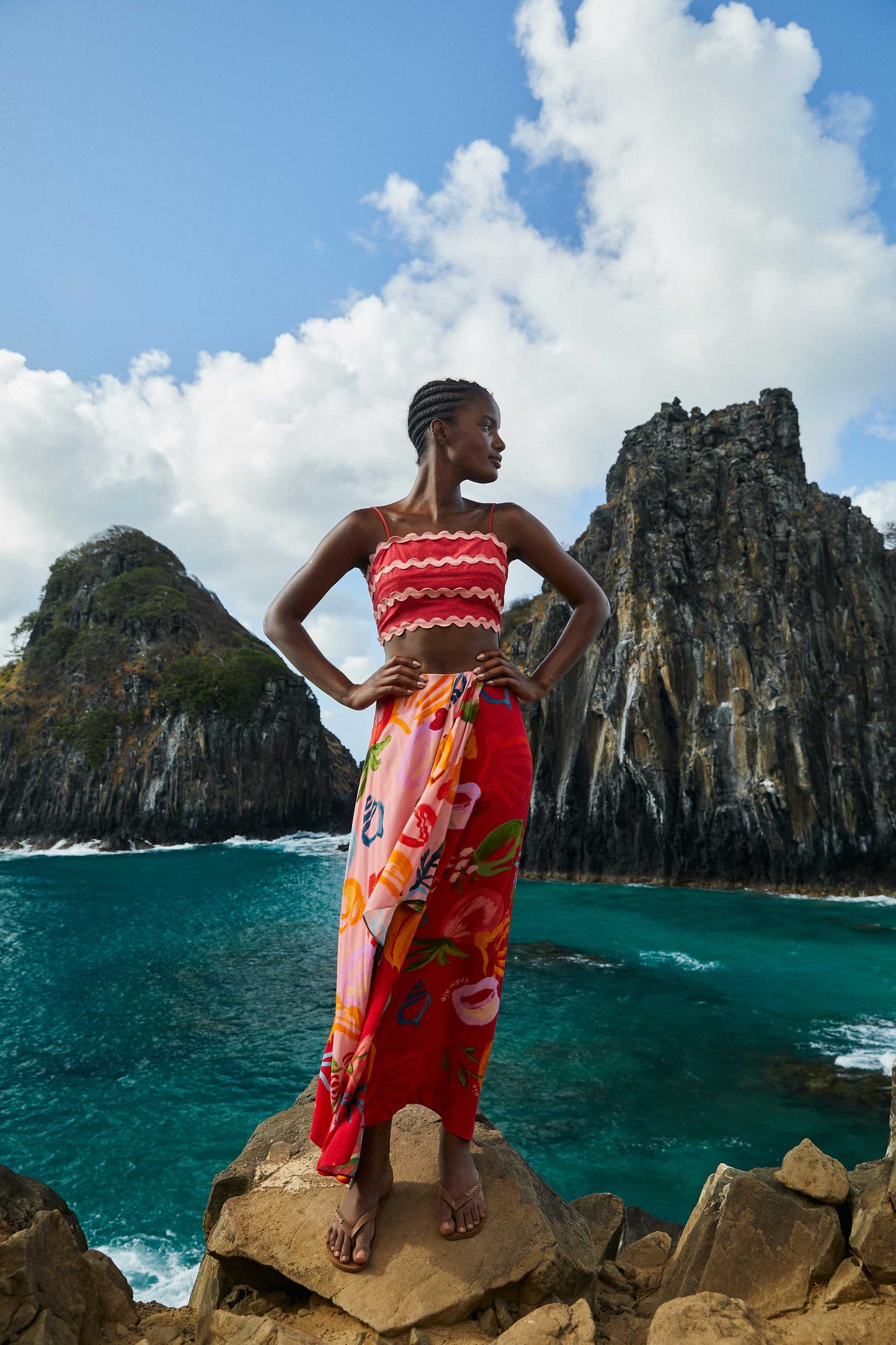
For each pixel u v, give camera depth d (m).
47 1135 11.70
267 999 19.08
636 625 41.09
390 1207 2.26
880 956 22.89
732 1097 12.78
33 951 24.38
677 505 44.28
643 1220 4.36
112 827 61.56
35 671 72.19
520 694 2.28
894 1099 2.31
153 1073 14.24
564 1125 11.77
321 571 2.41
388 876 2.00
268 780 66.62
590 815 40.19
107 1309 2.15
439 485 2.38
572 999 18.30
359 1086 2.04
